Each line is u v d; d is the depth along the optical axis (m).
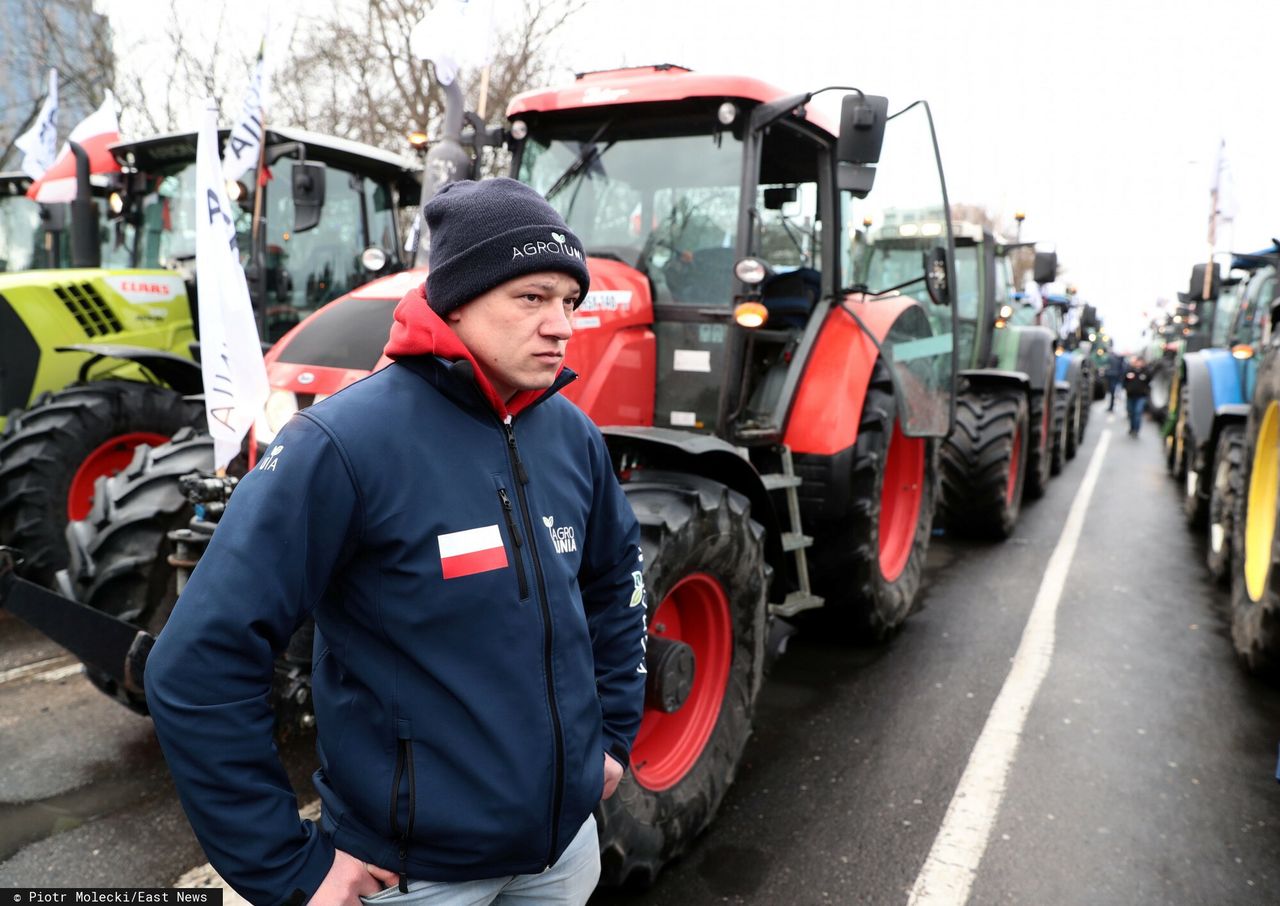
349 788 1.27
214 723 1.13
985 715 3.78
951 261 4.07
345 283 6.05
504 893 1.45
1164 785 3.20
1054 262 9.41
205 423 4.85
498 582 1.28
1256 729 3.65
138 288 5.34
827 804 3.08
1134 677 4.20
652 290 3.60
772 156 3.77
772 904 2.54
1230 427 5.89
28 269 7.26
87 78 11.16
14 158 11.77
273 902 1.17
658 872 2.63
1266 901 2.56
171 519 3.13
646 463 3.02
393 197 6.36
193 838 2.79
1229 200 11.38
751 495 3.12
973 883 2.63
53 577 4.40
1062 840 2.85
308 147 5.63
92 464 4.59
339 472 1.21
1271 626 3.81
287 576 1.18
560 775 1.32
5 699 3.80
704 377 3.53
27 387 4.98
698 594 2.86
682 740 2.83
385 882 1.29
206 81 9.89
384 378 1.31
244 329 2.71
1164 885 2.63
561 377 1.46
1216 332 8.52
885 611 4.44
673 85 3.44
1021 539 7.11
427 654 1.24
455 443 1.29
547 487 1.39
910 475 4.95
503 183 1.33
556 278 1.31
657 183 3.60
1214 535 5.88
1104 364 24.06
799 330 4.14
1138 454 12.53
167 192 5.81
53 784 3.11
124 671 2.44
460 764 1.25
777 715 3.79
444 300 1.31
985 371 7.19
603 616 1.59
